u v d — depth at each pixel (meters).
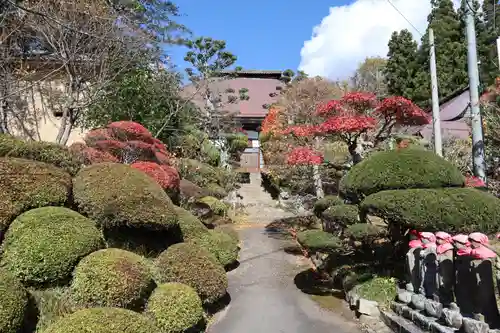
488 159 8.02
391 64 18.97
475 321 3.33
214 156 15.19
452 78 17.00
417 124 7.18
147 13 11.95
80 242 4.44
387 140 8.74
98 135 7.88
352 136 7.54
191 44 15.49
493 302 3.47
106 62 9.60
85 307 4.01
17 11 7.79
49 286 4.17
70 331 3.22
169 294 4.56
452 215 4.30
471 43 6.44
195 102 17.80
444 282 3.95
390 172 5.08
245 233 10.79
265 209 14.41
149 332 3.59
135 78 11.45
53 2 8.44
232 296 6.07
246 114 20.34
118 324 3.43
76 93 9.66
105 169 5.63
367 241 5.61
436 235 4.12
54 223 4.43
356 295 5.20
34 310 3.88
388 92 18.12
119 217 5.18
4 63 8.62
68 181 5.32
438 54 17.67
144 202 5.38
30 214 4.48
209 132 16.70
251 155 20.42
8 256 4.13
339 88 13.80
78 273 4.18
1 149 5.20
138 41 10.02
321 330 4.71
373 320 4.76
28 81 9.63
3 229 4.43
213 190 12.34
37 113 10.97
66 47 8.48
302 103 11.90
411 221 4.44
